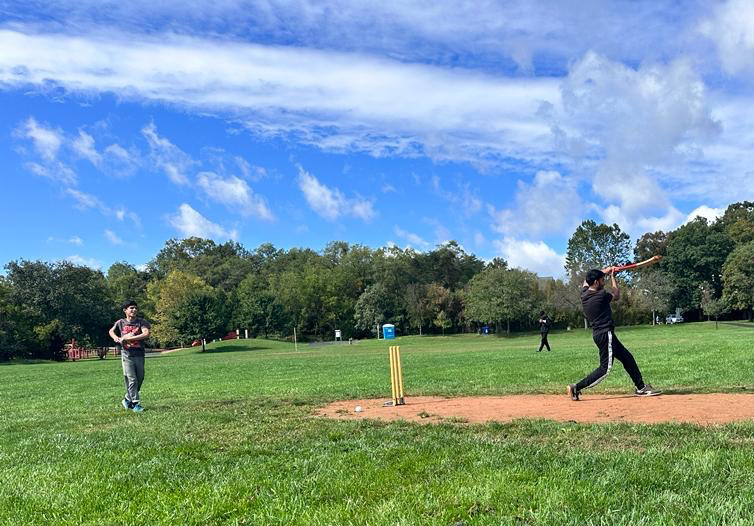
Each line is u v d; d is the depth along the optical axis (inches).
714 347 844.6
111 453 280.2
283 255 4507.9
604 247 3595.0
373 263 3644.2
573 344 1530.5
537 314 3046.3
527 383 504.7
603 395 395.2
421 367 797.2
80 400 568.4
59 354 2723.9
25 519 190.2
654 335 1916.8
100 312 3036.4
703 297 2903.5
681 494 178.4
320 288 3474.4
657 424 281.0
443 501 181.8
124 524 181.0
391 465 229.9
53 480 234.7
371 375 697.6
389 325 3065.9
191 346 3006.9
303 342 3174.2
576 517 162.6
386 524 166.1
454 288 3587.6
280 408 428.5
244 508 188.7
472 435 283.0
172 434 327.9
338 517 174.6
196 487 214.2
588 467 211.5
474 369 695.7
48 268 2928.2
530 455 233.1
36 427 389.1
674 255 3260.3
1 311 2513.5
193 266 4286.4
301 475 223.8
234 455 267.0
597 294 367.2
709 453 218.4
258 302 3144.7
